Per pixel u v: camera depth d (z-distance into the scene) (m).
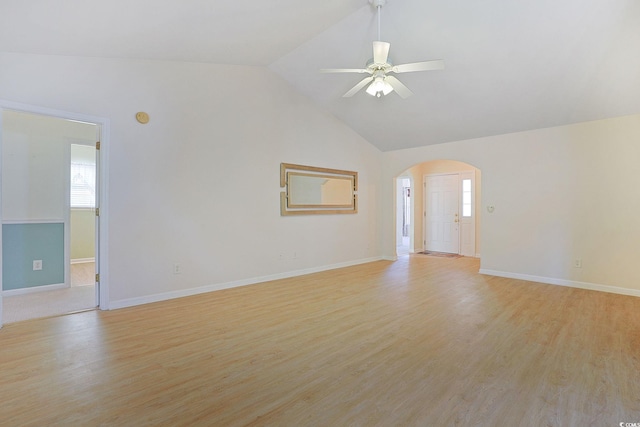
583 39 3.11
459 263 6.35
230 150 4.39
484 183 5.28
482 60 3.68
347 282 4.76
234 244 4.45
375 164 6.69
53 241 4.29
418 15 3.27
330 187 5.77
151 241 3.72
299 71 4.72
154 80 3.71
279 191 4.98
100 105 3.33
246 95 4.54
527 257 4.86
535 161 4.75
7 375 2.12
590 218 4.30
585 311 3.40
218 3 2.55
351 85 4.79
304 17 3.19
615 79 3.50
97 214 3.49
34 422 1.66
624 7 2.69
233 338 2.74
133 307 3.55
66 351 2.48
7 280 3.96
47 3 2.06
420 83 4.35
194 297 3.96
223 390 1.97
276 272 4.96
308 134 5.38
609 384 2.01
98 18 2.41
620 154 4.07
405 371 2.19
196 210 4.07
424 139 5.82
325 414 1.74
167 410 1.78
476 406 1.80
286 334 2.83
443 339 2.71
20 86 2.86
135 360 2.34
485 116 4.70
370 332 2.87
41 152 4.14
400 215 9.54
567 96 3.92
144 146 3.64
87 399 1.87
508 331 2.87
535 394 1.91
